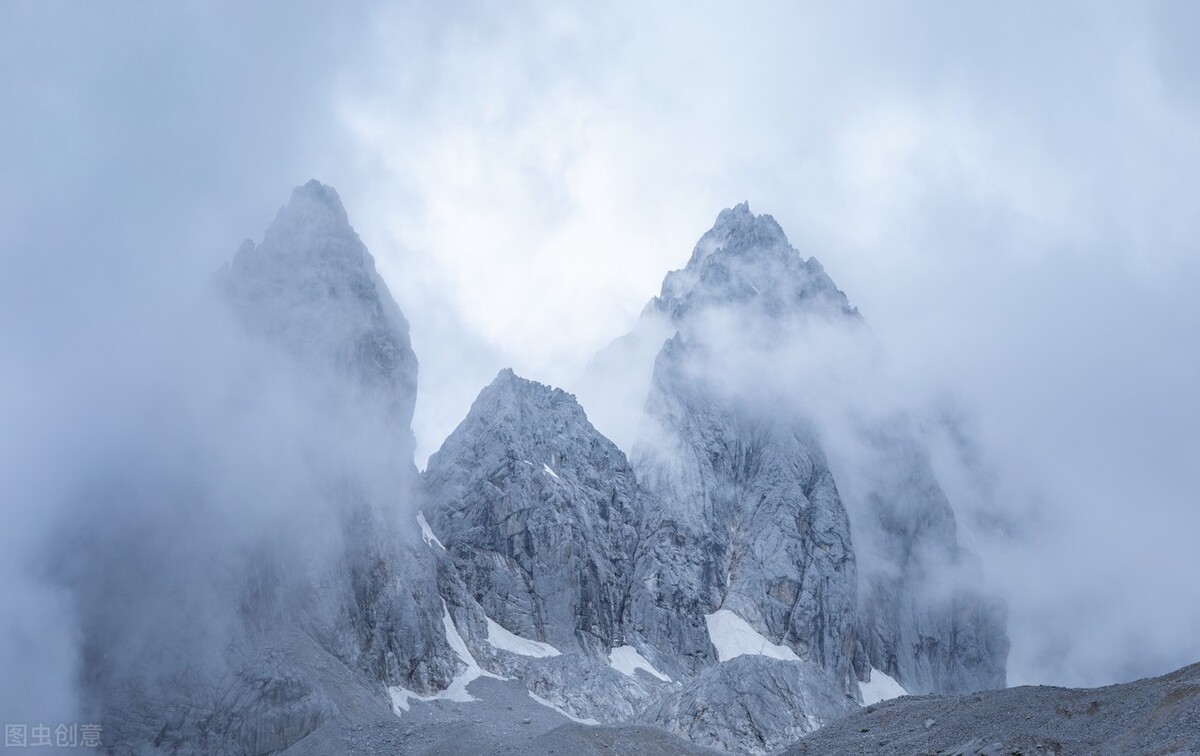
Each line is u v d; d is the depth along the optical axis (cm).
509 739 16138
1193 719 9394
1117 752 9631
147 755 16325
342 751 16725
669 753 14825
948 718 12238
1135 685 11119
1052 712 11144
